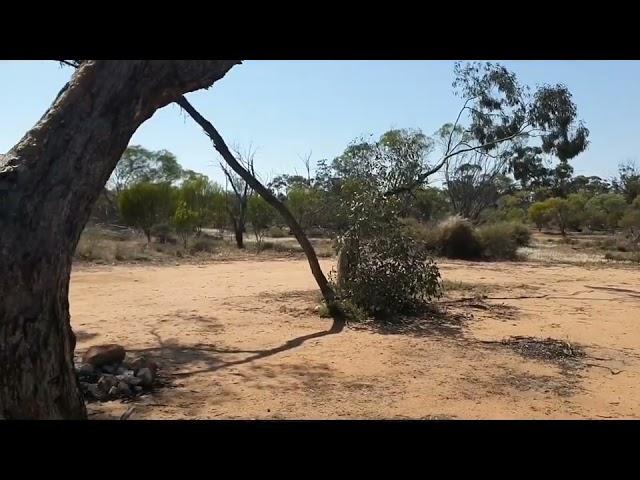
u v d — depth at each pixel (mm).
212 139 8961
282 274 16188
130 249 21234
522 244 30016
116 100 2977
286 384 5816
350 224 10086
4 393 2777
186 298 11492
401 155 11711
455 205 36188
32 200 2791
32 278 2779
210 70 3236
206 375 6098
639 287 14500
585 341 8281
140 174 48875
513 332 8766
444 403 5355
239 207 29312
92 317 9344
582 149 16109
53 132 2881
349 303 9664
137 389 5477
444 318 9734
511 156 35031
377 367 6551
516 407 5320
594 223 46812
